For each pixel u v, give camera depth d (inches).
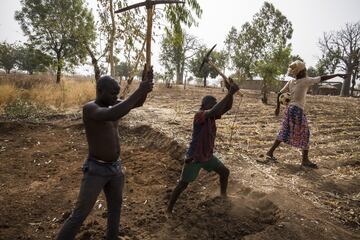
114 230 140.5
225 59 1428.4
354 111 534.6
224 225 160.1
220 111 154.4
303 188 200.2
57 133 353.7
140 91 115.5
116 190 135.8
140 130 341.1
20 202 193.8
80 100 542.6
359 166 246.7
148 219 168.7
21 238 156.1
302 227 153.0
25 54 1262.3
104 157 128.0
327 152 279.1
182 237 153.8
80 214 125.0
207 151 162.6
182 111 463.8
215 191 198.5
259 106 573.9
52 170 248.5
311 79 232.1
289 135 239.9
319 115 483.2
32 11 724.7
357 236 151.7
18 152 290.2
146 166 254.4
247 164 236.5
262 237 145.3
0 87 492.7
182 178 167.5
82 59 514.3
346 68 1658.5
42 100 494.6
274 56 658.2
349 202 186.5
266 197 180.1
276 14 846.5
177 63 1146.0
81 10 654.5
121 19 358.3
